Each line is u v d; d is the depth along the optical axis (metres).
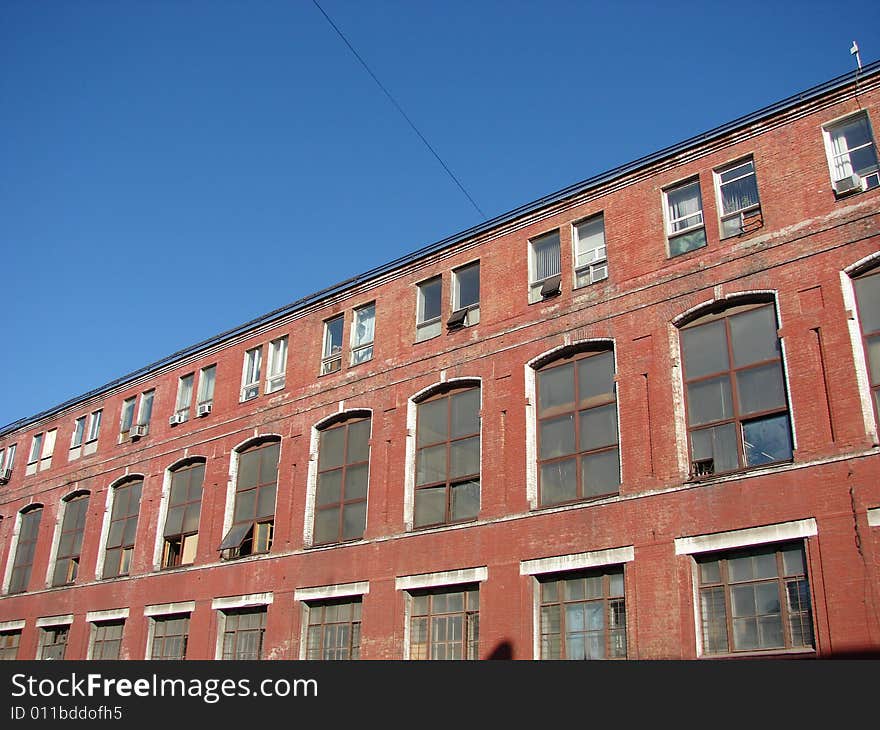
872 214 20.97
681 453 22.02
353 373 30.72
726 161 24.16
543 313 26.27
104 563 36.88
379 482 28.14
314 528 29.72
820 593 18.72
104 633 35.19
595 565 22.33
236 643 30.14
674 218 24.89
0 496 44.16
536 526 23.83
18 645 38.69
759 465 20.81
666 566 21.11
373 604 26.50
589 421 24.41
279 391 33.03
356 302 32.12
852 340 20.22
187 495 34.88
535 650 22.80
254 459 33.03
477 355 27.33
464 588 25.02
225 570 31.27
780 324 21.44
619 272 25.09
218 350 36.62
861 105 22.23
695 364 22.86
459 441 26.98
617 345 24.23
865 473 18.95
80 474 40.09
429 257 30.31
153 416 37.94
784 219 22.39
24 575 40.47
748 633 19.75
